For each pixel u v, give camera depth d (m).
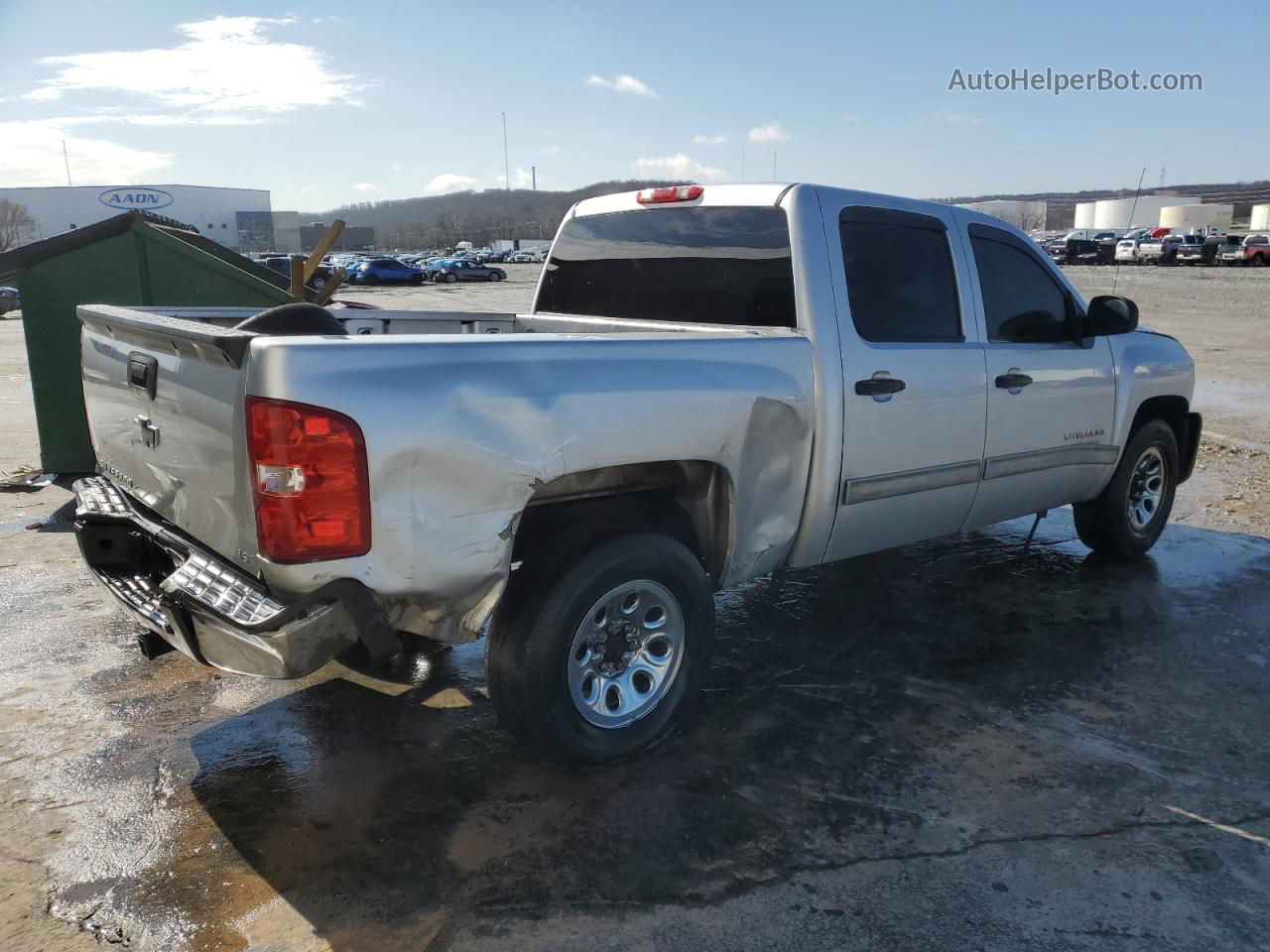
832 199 3.97
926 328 4.23
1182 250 48.72
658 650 3.49
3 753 3.48
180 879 2.79
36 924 2.59
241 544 2.80
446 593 2.88
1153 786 3.32
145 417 3.29
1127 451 5.41
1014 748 3.58
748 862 2.89
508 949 2.52
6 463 7.93
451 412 2.77
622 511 3.57
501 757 3.50
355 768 3.41
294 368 2.56
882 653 4.44
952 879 2.82
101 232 6.99
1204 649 4.49
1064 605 5.04
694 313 4.29
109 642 4.47
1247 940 2.58
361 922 2.62
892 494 4.10
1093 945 2.55
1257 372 13.60
